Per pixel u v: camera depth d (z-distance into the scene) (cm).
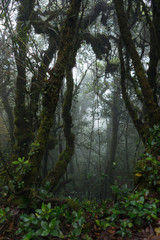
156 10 488
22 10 574
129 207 263
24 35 380
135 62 439
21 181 323
